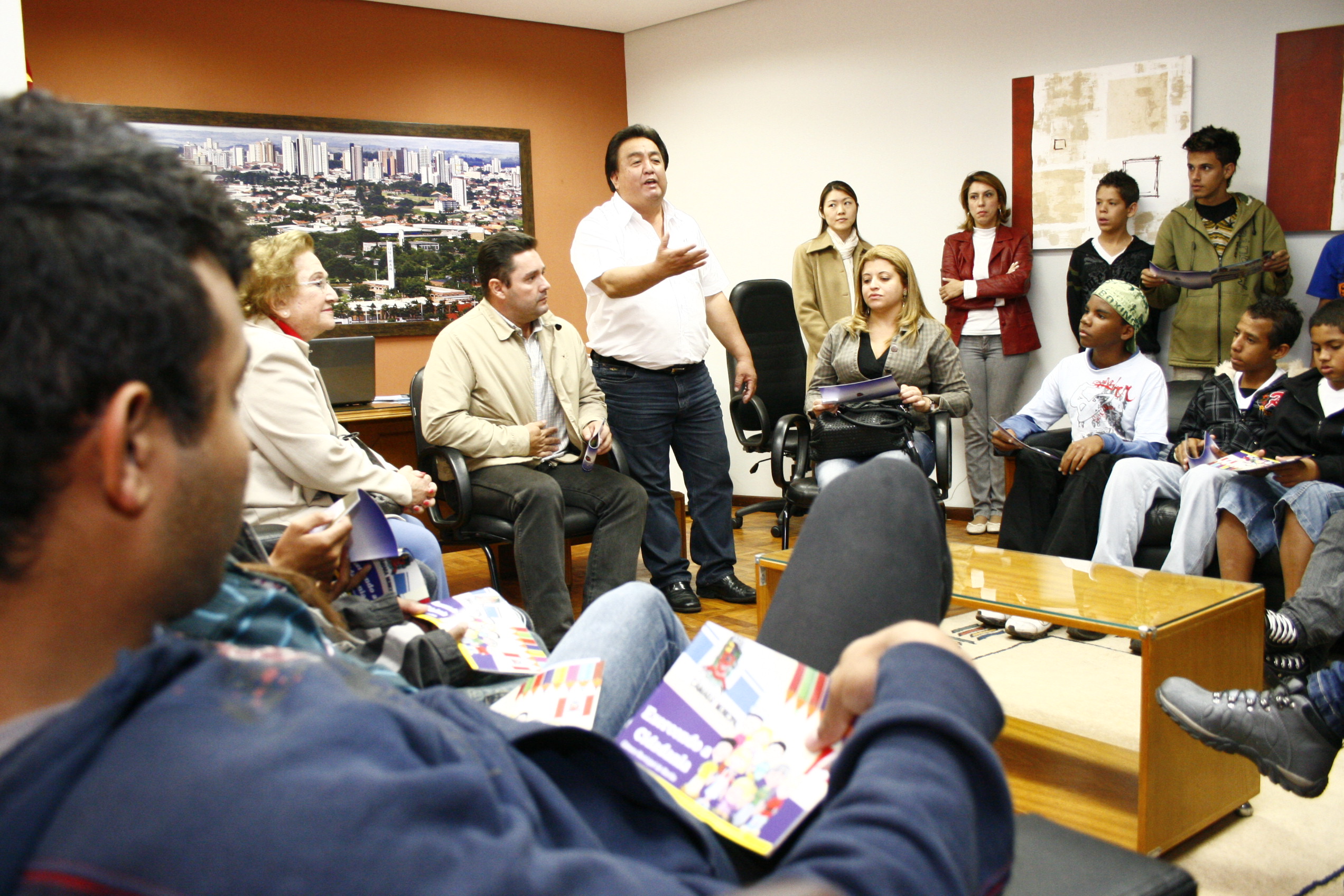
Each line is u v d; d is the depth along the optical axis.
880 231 5.31
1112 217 4.38
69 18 4.50
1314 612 2.32
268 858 0.38
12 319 0.38
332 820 0.39
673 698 0.83
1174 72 4.36
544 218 5.90
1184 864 1.75
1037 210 4.78
